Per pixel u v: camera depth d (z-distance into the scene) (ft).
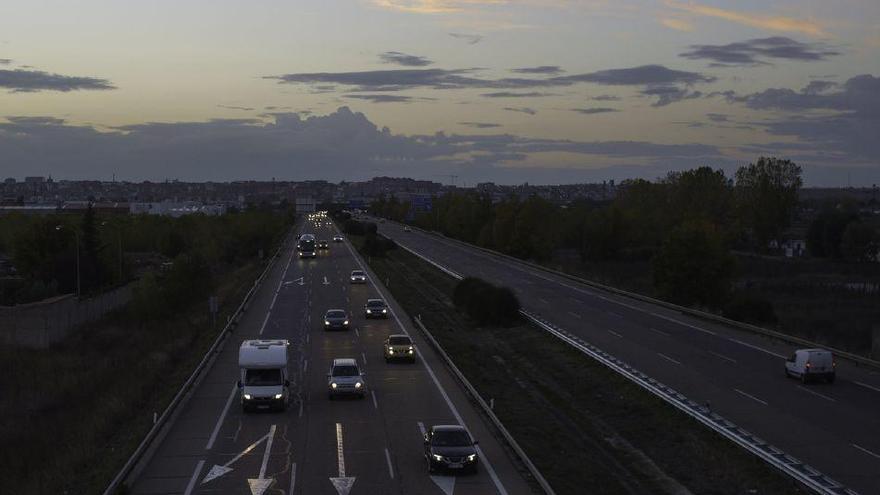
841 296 299.38
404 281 313.94
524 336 196.44
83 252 283.79
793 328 216.33
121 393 136.15
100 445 107.55
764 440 103.91
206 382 140.05
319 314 224.94
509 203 466.70
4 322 193.16
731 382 138.31
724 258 272.72
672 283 269.64
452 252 455.63
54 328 198.18
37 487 90.43
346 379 128.26
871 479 88.43
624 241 466.29
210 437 104.94
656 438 112.47
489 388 142.00
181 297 224.94
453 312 242.99
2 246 397.60
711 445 105.70
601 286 282.36
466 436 92.53
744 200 465.47
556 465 96.78
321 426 110.83
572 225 472.03
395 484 86.07
